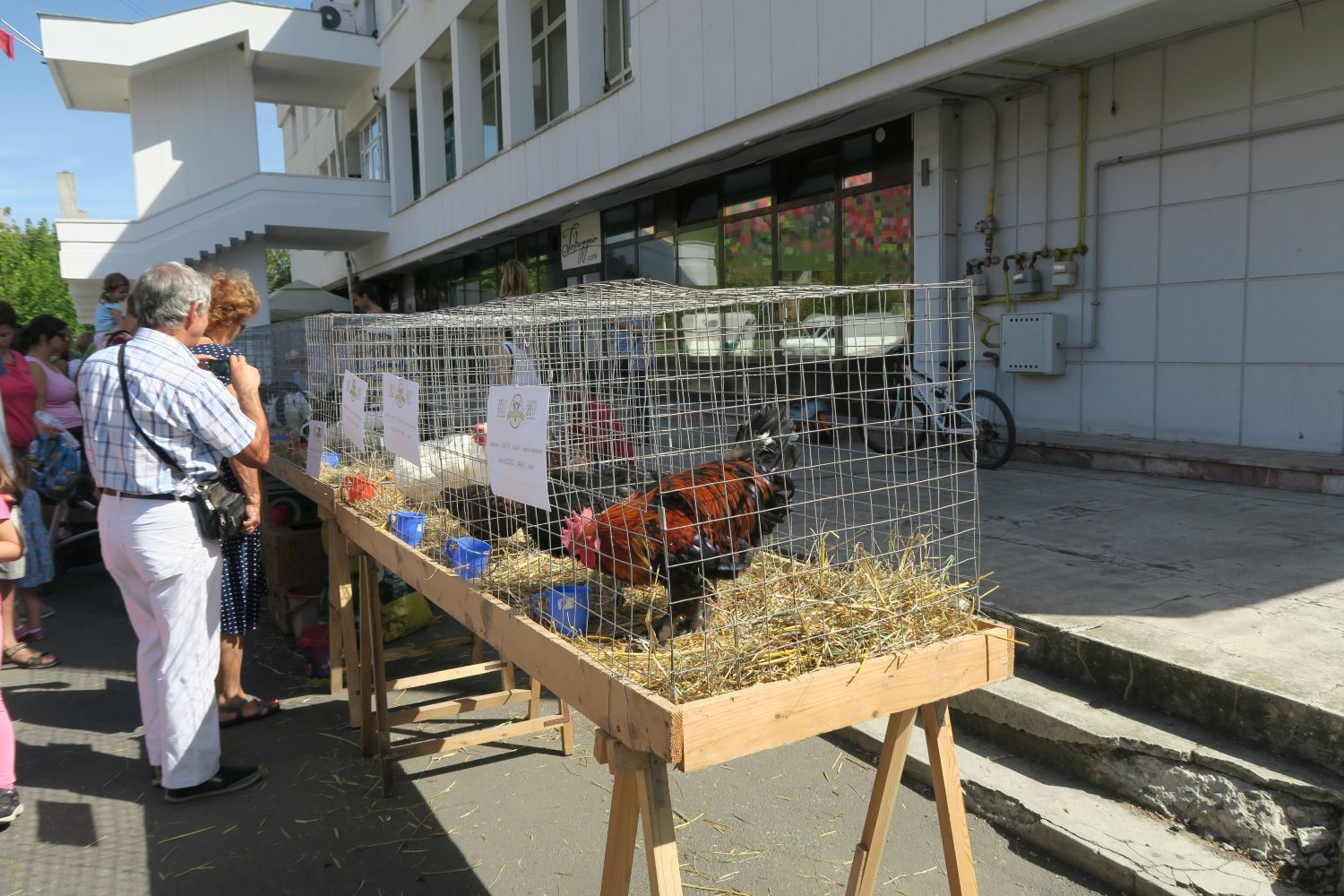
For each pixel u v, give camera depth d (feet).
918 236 27.48
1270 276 20.49
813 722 5.71
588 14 36.52
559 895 8.95
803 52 23.77
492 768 11.81
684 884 8.87
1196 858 8.41
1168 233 22.36
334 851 9.84
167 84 58.08
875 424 8.27
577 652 6.29
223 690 13.32
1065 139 24.36
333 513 12.79
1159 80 22.07
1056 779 10.04
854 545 7.91
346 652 12.94
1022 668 11.52
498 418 7.34
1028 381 26.27
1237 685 9.13
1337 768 8.37
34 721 13.61
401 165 59.77
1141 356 23.34
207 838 10.16
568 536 7.18
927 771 10.70
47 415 20.71
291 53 57.62
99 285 57.62
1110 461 22.03
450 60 55.47
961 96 25.59
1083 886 8.62
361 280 73.31
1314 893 7.91
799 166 31.89
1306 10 19.21
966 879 6.79
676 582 6.78
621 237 43.06
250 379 11.68
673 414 7.93
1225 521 16.07
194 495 10.52
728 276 35.86
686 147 29.53
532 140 39.40
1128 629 10.85
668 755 5.08
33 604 16.75
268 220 57.41
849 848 9.50
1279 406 20.63
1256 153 20.44
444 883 9.19
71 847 10.00
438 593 8.80
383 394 10.63
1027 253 25.57
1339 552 13.78
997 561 13.92
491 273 58.08
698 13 27.68
